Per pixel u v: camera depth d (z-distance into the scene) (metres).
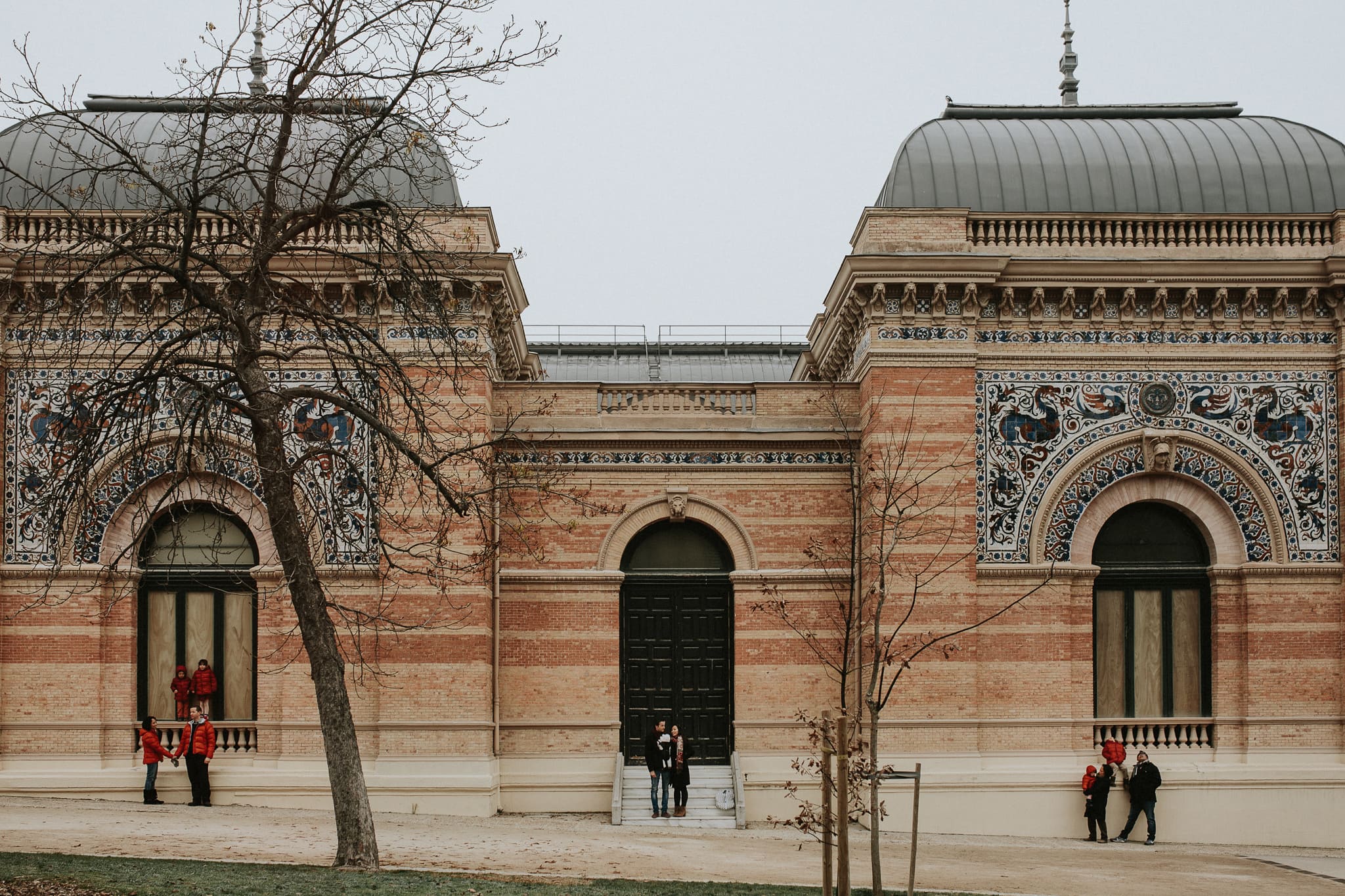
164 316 27.92
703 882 20.39
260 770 27.84
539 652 29.66
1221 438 29.19
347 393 20.58
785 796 28.80
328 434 28.34
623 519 30.09
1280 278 29.03
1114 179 30.48
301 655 28.11
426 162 29.61
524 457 29.28
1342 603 28.88
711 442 30.23
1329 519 29.08
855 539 28.59
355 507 28.17
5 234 27.67
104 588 28.14
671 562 30.56
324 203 19.86
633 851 23.20
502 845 23.25
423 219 26.42
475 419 28.48
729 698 30.16
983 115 32.41
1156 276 28.95
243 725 28.09
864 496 29.08
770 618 29.89
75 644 27.91
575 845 23.58
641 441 30.20
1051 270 28.92
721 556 30.56
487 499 25.31
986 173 30.53
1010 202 30.28
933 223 29.09
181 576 28.67
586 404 30.67
